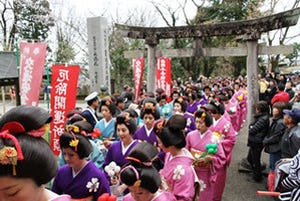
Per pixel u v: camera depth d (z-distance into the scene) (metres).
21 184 1.21
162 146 3.44
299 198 3.27
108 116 5.82
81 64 24.30
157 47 10.20
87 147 2.91
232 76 30.28
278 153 5.65
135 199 2.53
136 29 10.07
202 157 4.69
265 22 8.41
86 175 2.98
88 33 7.88
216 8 26.11
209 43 23.44
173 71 27.45
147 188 2.40
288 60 41.72
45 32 25.70
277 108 5.81
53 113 5.62
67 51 24.05
